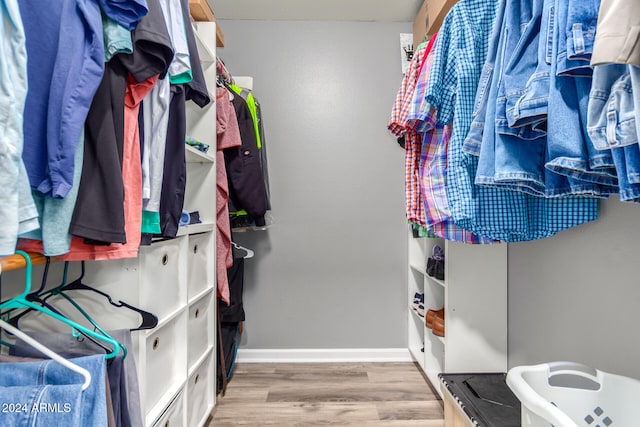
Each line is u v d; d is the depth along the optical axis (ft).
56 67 1.98
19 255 1.99
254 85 6.68
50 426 1.75
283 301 6.66
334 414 4.78
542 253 4.01
